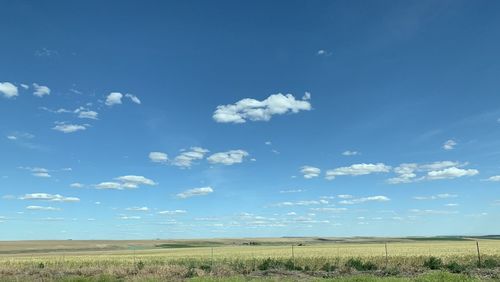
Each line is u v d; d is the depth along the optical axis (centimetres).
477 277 3100
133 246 14288
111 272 3947
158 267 4156
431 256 4609
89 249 12638
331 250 6656
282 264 4462
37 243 15588
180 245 14662
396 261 4416
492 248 6300
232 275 3862
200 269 4122
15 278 3541
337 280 2722
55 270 4356
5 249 12712
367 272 3934
